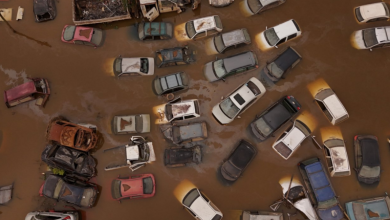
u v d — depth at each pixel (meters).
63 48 25.34
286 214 22.42
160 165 23.38
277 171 22.97
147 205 23.06
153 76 24.45
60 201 23.11
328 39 24.53
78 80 24.83
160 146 23.58
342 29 24.67
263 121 22.55
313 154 23.05
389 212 21.20
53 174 22.83
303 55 24.31
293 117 23.47
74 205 23.05
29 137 24.14
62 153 22.50
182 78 23.81
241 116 23.69
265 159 23.14
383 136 23.02
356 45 24.25
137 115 23.47
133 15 25.20
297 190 22.30
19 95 23.30
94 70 24.94
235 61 23.17
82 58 25.16
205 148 23.47
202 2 25.47
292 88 23.95
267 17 25.09
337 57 24.25
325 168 22.77
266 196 22.77
